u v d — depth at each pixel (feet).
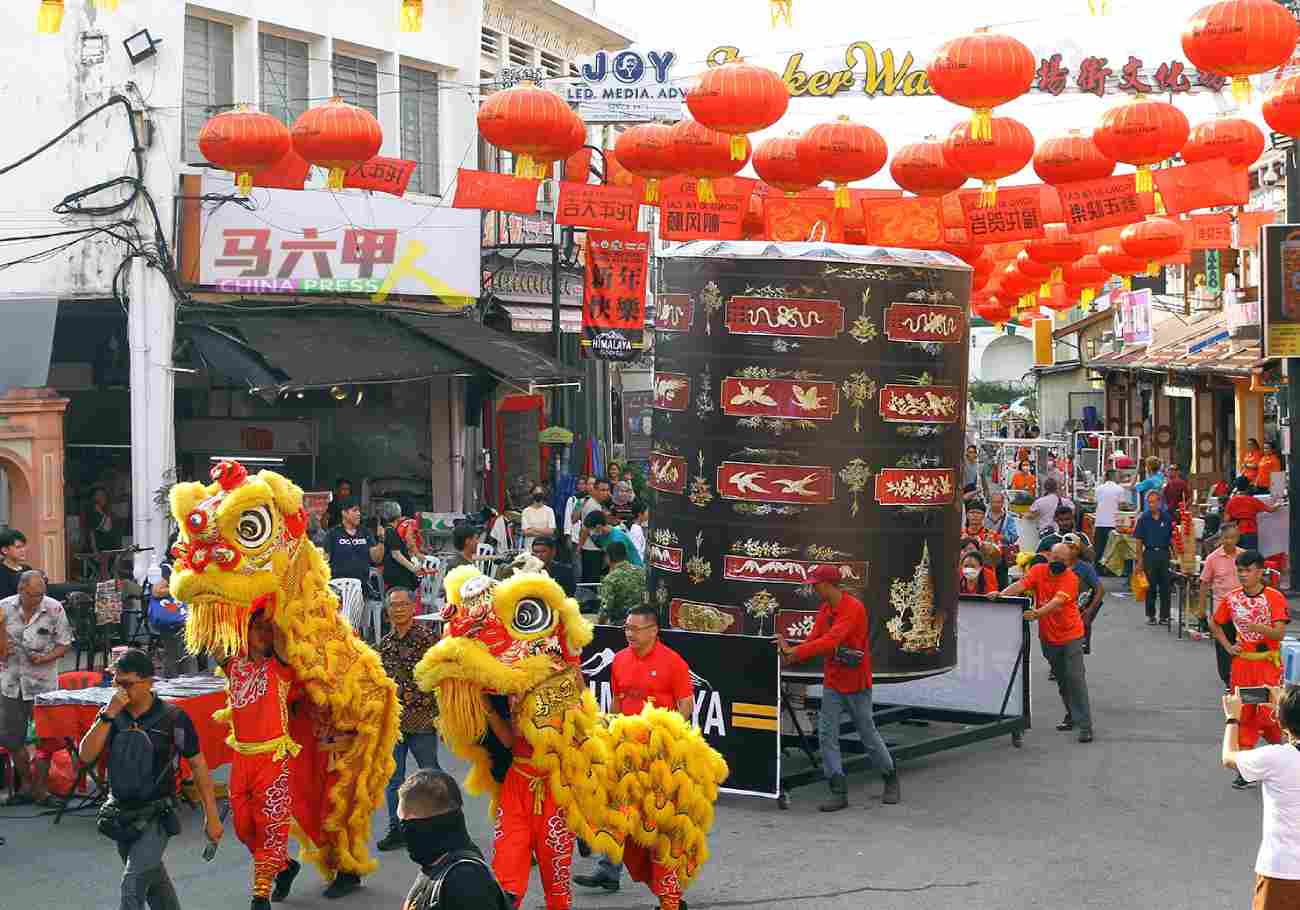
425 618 40.91
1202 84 49.93
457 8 85.25
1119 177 47.03
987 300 75.97
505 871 27.71
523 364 75.10
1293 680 43.75
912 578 42.32
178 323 68.74
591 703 28.76
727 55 50.93
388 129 81.25
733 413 41.98
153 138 67.56
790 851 34.91
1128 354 129.08
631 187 50.16
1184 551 70.54
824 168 45.19
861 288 41.63
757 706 38.83
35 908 30.81
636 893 32.42
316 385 65.21
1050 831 36.55
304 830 32.14
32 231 67.51
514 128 42.06
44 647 39.45
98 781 38.83
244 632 30.07
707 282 42.39
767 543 41.81
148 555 64.85
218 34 72.54
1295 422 81.25
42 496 63.10
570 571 65.77
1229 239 59.26
